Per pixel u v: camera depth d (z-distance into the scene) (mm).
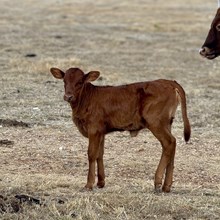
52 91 21797
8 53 30719
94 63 28703
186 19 52062
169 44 36781
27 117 18328
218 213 10523
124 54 32188
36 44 34500
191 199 11141
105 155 14859
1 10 59062
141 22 48719
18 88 21969
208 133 17344
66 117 18516
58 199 10859
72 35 39438
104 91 11641
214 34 15094
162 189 11734
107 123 11680
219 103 21047
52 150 15172
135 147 15664
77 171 13648
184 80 25469
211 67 29172
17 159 14359
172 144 11609
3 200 10555
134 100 11555
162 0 77312
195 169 14008
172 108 11594
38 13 56750
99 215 10211
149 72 27000
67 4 69000
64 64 26609
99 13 57375
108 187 12039
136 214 10289
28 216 10039
